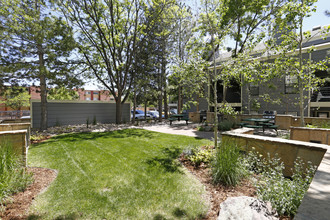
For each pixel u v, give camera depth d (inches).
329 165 77.3
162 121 633.0
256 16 387.2
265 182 109.1
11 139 151.7
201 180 133.8
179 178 136.7
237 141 165.8
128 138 297.6
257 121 352.5
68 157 189.8
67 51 396.2
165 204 101.6
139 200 105.6
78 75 476.7
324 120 324.2
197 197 109.3
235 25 413.4
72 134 344.8
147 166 162.2
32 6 372.8
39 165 164.6
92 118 563.2
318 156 117.7
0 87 378.0
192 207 98.7
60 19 389.1
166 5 536.7
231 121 442.6
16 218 88.0
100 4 510.9
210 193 114.1
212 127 388.5
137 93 680.4
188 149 210.4
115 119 612.4
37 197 107.9
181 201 104.7
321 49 446.3
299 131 213.9
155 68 639.1
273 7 339.6
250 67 216.7
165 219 88.9
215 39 256.1
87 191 115.6
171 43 637.9
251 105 621.3
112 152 209.9
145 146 239.9
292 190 88.8
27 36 333.7
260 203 86.1
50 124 486.3
